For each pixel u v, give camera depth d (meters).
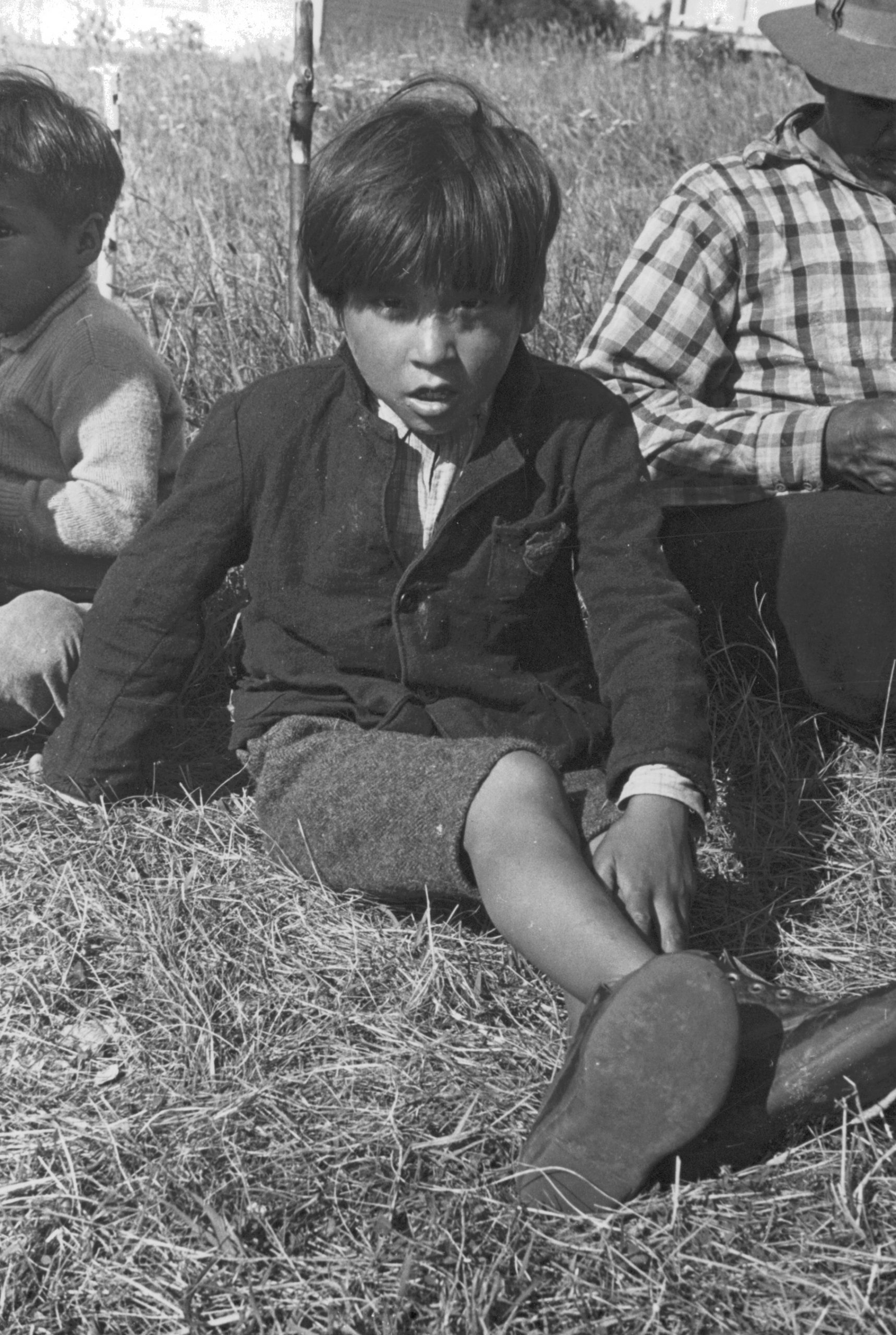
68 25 8.20
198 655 2.50
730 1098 1.70
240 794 2.67
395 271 2.00
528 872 1.89
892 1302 1.61
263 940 2.24
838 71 2.75
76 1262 1.66
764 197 2.91
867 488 2.83
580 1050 1.66
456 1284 1.60
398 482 2.25
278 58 8.66
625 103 9.65
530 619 2.31
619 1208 1.71
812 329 2.92
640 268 2.94
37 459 2.81
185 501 2.37
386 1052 2.01
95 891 2.34
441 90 2.24
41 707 2.69
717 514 2.83
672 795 2.09
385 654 2.28
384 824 2.08
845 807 2.67
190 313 4.76
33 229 2.68
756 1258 1.65
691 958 1.57
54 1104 1.92
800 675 2.80
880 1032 1.65
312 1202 1.72
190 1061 1.98
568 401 2.30
